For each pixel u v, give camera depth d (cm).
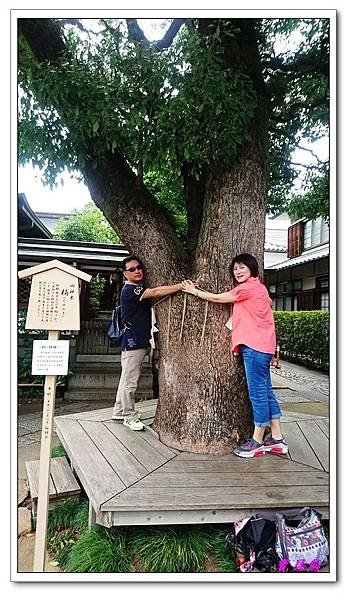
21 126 281
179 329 323
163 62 250
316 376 956
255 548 231
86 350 839
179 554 232
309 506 240
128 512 230
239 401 317
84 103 248
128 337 371
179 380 322
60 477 328
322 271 1270
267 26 389
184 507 229
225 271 315
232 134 263
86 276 237
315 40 373
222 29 279
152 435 347
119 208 329
